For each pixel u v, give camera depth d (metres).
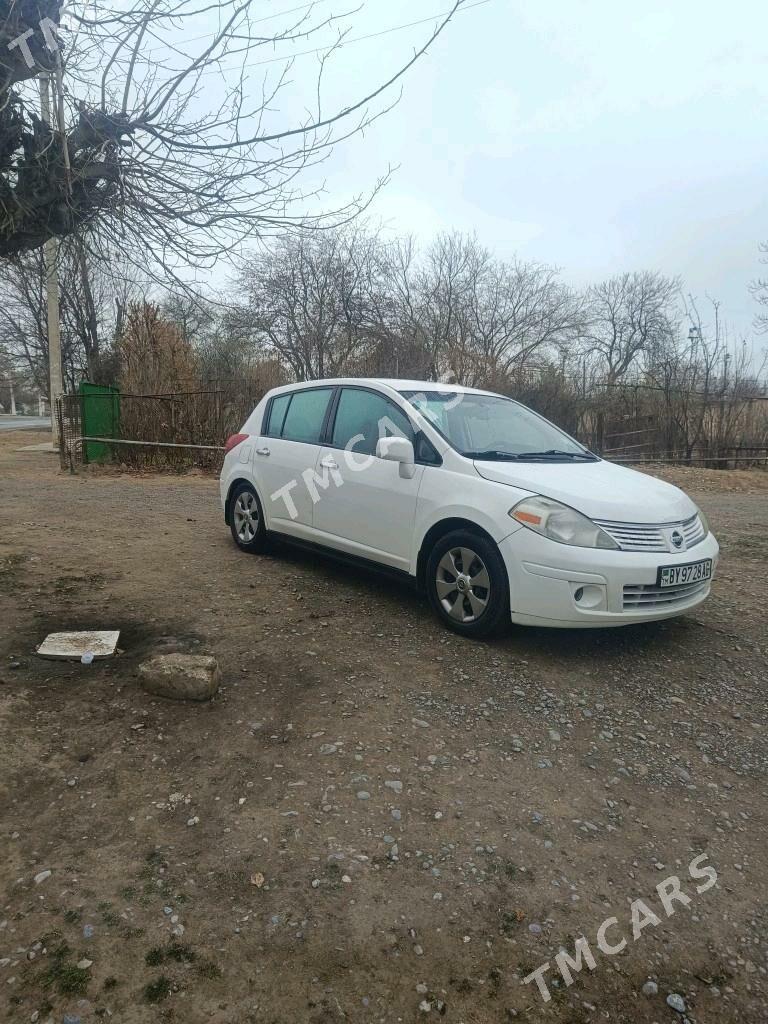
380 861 2.40
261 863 2.36
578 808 2.77
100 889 2.21
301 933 2.08
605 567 3.96
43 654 3.87
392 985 1.93
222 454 14.35
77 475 13.24
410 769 2.96
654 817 2.75
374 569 5.14
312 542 5.68
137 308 15.68
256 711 3.39
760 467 17.36
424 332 21.89
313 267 21.27
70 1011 1.79
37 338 25.11
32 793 2.69
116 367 17.61
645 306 39.91
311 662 3.99
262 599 5.11
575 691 3.80
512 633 4.60
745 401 17.58
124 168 3.95
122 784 2.77
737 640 4.70
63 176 3.83
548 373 18.36
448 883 2.32
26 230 4.02
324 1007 1.85
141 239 4.28
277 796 2.73
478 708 3.54
